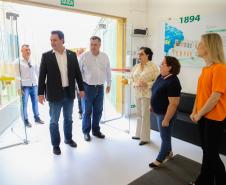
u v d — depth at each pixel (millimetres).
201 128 1877
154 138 3352
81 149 2959
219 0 3254
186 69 3805
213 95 1664
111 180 2240
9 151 2904
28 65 3809
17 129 3768
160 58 4262
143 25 4438
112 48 4430
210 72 1729
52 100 2682
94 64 3115
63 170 2430
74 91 2855
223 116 1732
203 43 1768
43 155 2787
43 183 2186
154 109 2363
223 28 3238
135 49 4336
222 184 1869
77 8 3441
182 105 3596
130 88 4121
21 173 2367
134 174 2348
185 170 2416
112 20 4359
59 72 2662
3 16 3164
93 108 3320
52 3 3168
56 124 2799
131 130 3717
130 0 4117
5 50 3248
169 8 3973
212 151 1798
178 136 3273
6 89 3762
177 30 3873
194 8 3574
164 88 2219
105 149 2959
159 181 2215
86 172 2391
